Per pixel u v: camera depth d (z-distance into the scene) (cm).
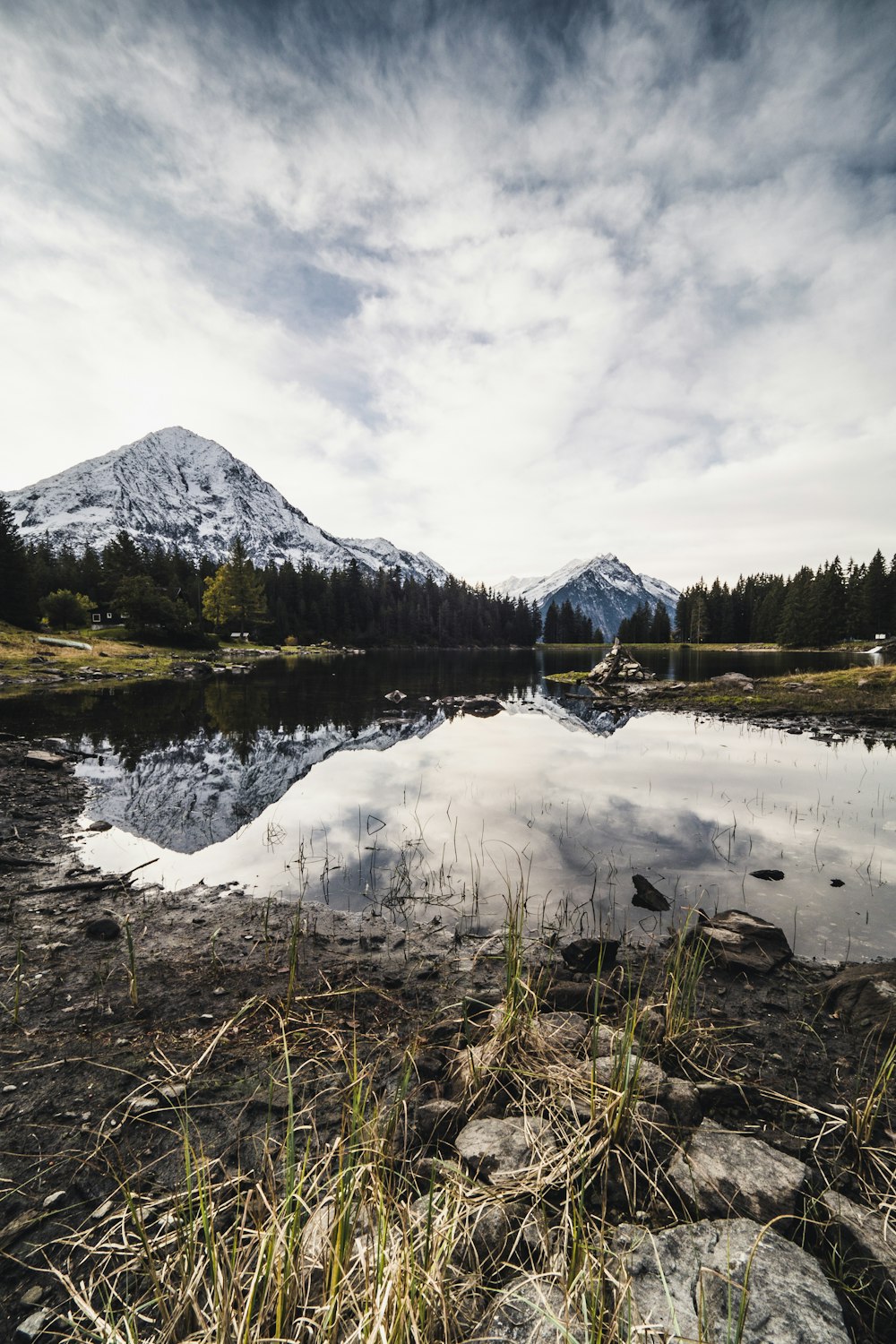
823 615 8988
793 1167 317
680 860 855
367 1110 365
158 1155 334
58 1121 360
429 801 1160
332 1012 489
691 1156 323
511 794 1213
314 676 4594
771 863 842
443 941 628
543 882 782
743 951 586
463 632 14612
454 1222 248
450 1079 398
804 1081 411
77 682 3600
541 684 4109
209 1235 226
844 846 908
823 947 615
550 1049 405
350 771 1407
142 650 5944
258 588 9900
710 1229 275
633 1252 262
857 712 2331
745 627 12888
